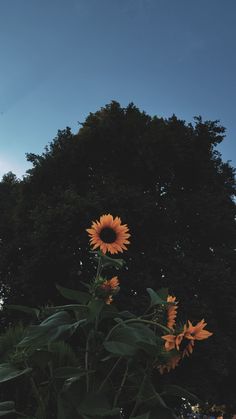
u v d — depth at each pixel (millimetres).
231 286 16891
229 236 19125
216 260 18156
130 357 3027
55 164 19500
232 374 17547
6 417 3648
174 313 3309
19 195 21719
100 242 3426
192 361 14875
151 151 18078
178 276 16156
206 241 19266
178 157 18719
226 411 22953
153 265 16703
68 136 20438
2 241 23234
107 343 2967
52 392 3211
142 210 16266
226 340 15594
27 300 18641
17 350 3213
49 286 17219
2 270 20328
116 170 18562
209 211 18281
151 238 17125
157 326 3271
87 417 2787
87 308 3102
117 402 3178
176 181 19531
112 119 19578
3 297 20391
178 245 18172
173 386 3311
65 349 3840
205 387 15227
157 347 2986
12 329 4316
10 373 2959
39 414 3061
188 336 2918
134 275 15758
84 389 3008
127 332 3041
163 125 19812
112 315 3254
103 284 3246
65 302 17172
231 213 19203
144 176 18734
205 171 19484
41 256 16328
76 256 16203
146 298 14883
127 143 18484
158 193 18984
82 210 15578
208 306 15820
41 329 2953
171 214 17109
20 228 20438
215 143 20828
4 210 25125
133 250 16844
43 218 16375
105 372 3396
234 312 16734
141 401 3041
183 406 14891
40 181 19906
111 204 16047
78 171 19359
